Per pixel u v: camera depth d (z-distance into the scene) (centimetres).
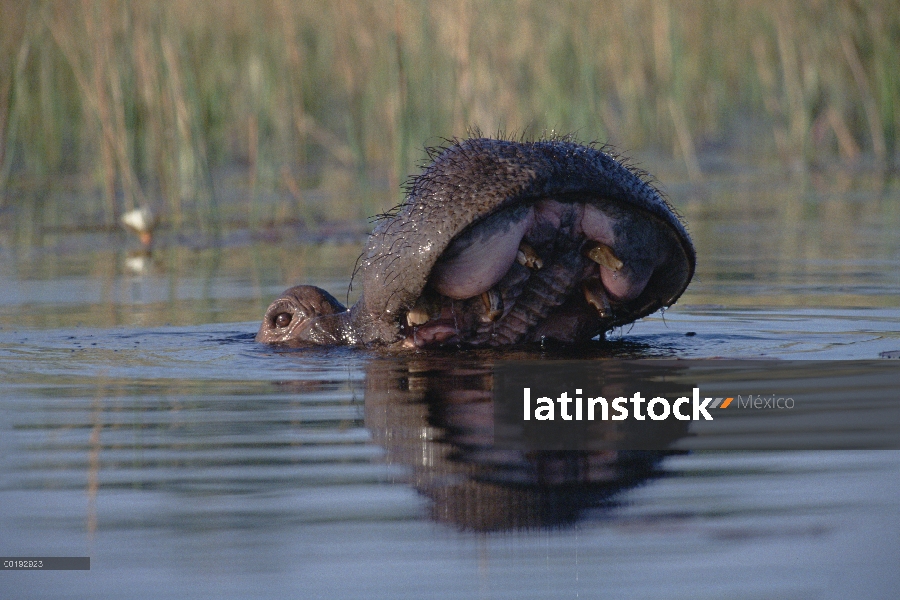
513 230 2011
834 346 2422
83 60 5181
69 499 1562
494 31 5494
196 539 1415
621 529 1411
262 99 5978
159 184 5959
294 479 1616
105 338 2762
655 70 7119
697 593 1236
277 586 1277
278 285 3591
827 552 1334
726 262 3872
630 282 2128
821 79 7006
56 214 5556
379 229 2144
